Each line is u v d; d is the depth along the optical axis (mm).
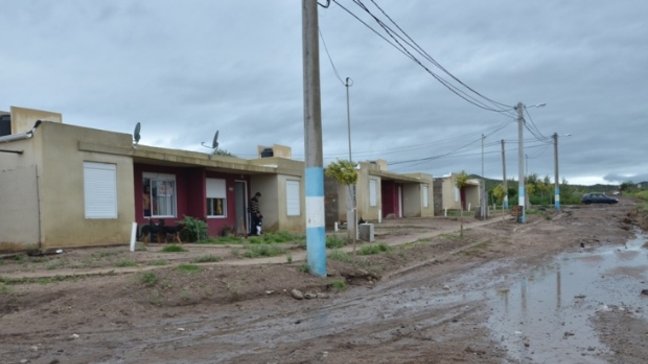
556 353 7402
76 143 17734
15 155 17250
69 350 7680
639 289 12477
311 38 13203
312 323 9344
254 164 28734
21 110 19094
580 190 105312
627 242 24859
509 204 71688
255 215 27547
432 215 52562
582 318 9555
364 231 22312
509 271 16031
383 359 7047
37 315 9578
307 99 13328
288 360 7043
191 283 11297
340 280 13367
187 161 22609
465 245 23016
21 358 7305
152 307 10273
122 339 8266
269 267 13141
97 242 18344
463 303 11141
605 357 7219
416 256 18750
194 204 24922
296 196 30562
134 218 20156
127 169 19641
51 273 12906
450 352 7410
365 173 37000
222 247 19328
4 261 15391
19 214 17109
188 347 7793
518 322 9312
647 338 8172
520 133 40094
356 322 9422
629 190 108750
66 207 17312
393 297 11984
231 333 8625
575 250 21703
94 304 10125
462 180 26969
